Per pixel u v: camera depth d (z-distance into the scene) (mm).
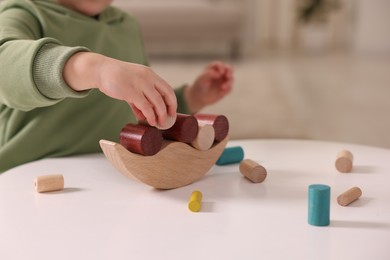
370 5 4637
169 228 496
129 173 583
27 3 833
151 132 581
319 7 4824
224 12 3738
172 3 3793
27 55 632
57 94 635
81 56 617
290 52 4531
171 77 2850
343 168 673
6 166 791
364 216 522
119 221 515
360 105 2291
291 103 2293
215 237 474
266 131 1791
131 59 980
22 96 647
